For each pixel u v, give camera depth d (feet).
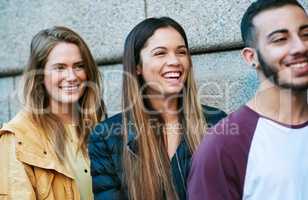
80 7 33.99
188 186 16.28
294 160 14.70
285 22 15.15
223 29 27.55
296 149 14.85
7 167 21.39
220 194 15.07
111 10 32.40
